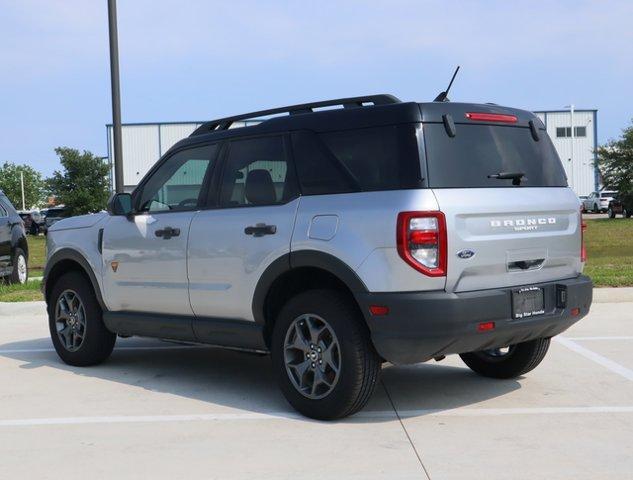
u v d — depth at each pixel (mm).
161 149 69375
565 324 5516
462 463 4348
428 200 4828
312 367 5258
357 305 5090
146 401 5871
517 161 5438
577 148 73500
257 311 5562
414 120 4984
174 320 6207
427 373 6703
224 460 4461
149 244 6340
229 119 6215
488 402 5699
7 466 4422
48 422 5316
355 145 5203
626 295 10609
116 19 11812
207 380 6562
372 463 4367
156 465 4398
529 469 4238
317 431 5012
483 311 4906
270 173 5625
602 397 5801
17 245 13703
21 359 7617
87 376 6777
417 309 4754
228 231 5730
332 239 5066
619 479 4070
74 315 7176
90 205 39094
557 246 5520
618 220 40531
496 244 5070
